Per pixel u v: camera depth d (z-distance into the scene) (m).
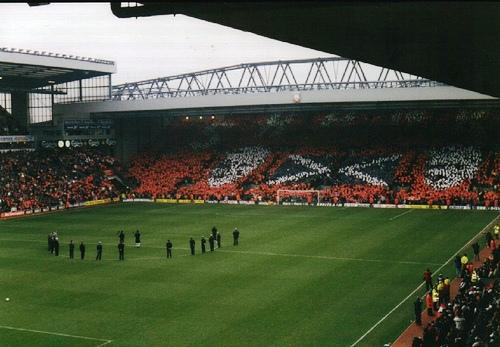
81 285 40.66
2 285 41.12
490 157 88.00
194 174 99.69
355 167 92.81
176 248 53.53
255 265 45.78
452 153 91.06
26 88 104.62
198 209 81.81
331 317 32.81
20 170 89.81
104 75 101.31
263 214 75.19
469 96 80.69
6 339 30.28
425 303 35.34
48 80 100.56
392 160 92.62
